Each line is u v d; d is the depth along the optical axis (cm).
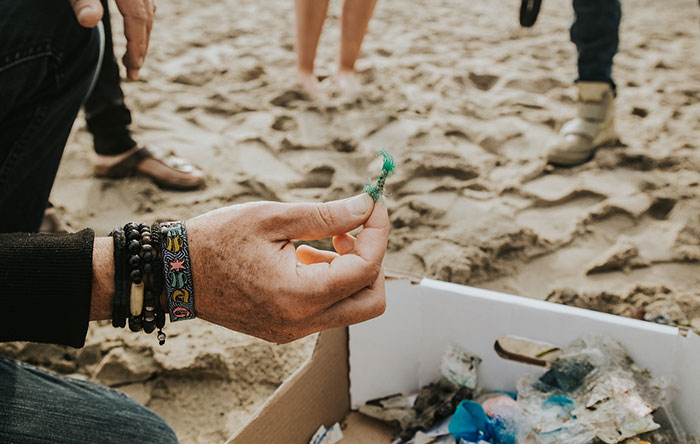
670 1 391
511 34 345
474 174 221
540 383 122
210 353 148
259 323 84
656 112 261
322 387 120
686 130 247
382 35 341
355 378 131
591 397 111
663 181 216
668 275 179
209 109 265
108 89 203
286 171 225
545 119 256
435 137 240
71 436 82
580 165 228
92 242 78
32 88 112
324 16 258
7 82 107
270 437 105
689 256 184
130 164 217
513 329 122
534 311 118
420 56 313
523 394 121
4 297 74
